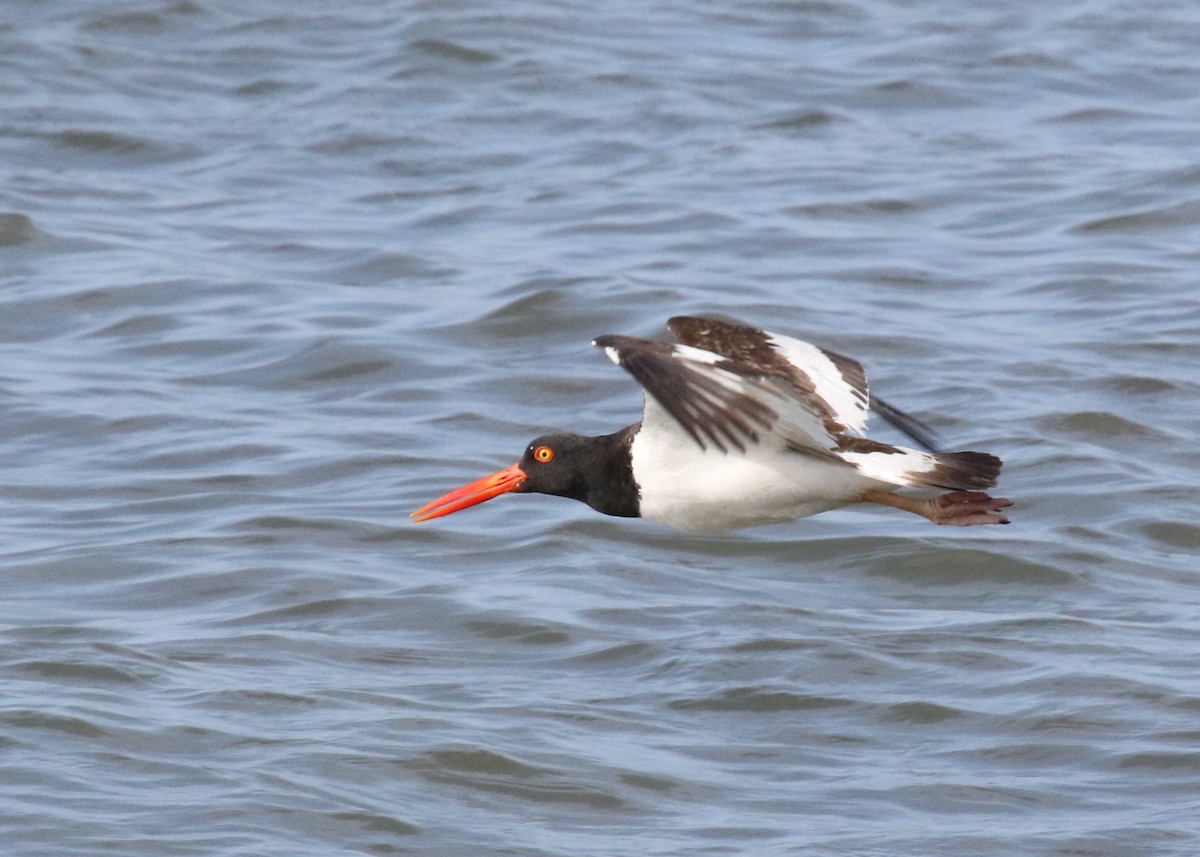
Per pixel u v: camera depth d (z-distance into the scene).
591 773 11.76
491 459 17.36
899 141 26.83
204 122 28.06
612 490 11.46
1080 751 12.23
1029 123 27.52
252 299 21.25
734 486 10.86
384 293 21.47
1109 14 32.12
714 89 28.91
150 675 13.05
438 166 26.25
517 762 11.84
